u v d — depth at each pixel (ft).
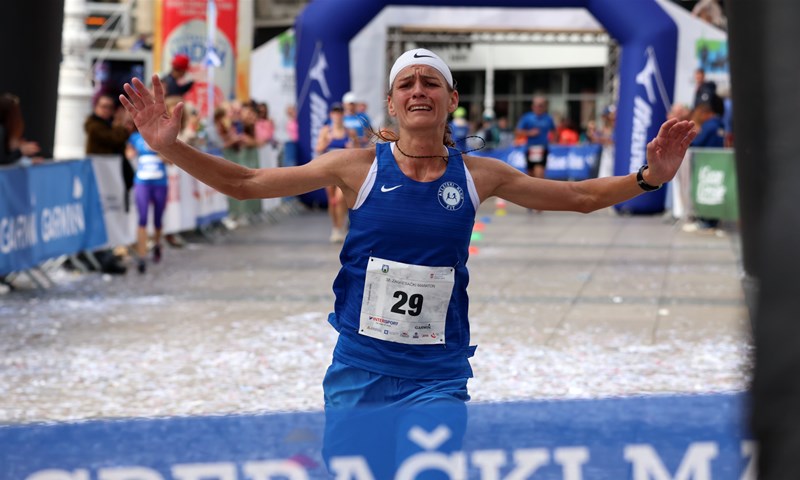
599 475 15.98
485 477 16.15
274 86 142.10
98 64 126.62
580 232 98.17
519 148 151.23
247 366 40.86
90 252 67.67
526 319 51.49
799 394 15.74
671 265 72.90
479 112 213.87
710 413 16.05
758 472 15.88
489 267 71.87
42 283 63.21
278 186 20.48
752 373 16.76
